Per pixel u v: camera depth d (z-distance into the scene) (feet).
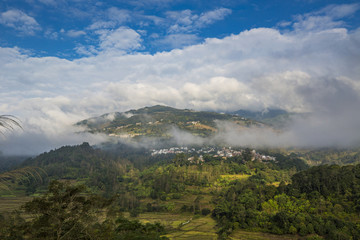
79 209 97.71
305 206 301.02
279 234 266.36
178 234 295.28
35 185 515.50
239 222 304.71
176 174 585.22
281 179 536.01
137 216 390.42
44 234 91.56
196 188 521.65
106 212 107.55
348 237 226.58
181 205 437.58
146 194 506.48
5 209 355.97
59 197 94.38
